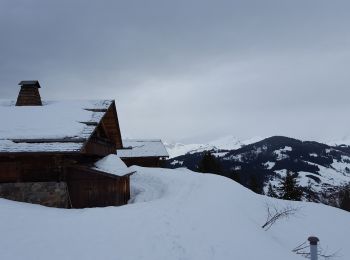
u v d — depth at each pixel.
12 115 23.70
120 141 30.62
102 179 21.16
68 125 21.81
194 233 13.74
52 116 23.30
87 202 20.98
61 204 20.25
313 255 11.31
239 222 16.89
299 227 21.08
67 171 20.92
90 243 11.70
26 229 12.30
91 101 26.66
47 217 14.01
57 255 10.63
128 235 12.63
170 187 26.08
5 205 15.65
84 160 23.45
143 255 11.30
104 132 27.20
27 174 20.31
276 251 14.18
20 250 10.59
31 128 21.53
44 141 20.16
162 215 15.12
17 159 20.31
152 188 28.14
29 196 20.19
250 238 14.84
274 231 19.58
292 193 50.53
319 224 22.12
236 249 13.08
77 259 10.54
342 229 22.09
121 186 22.81
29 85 26.56
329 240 20.16
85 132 20.94
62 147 19.53
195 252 12.09
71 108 24.95
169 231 13.41
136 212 15.40
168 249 11.98
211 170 66.06
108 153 28.38
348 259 18.56
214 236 13.91
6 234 11.60
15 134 20.75
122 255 11.12
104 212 15.30
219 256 12.14
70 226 13.05
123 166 23.62
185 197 20.17
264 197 25.75
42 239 11.59
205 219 15.78
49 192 20.30
